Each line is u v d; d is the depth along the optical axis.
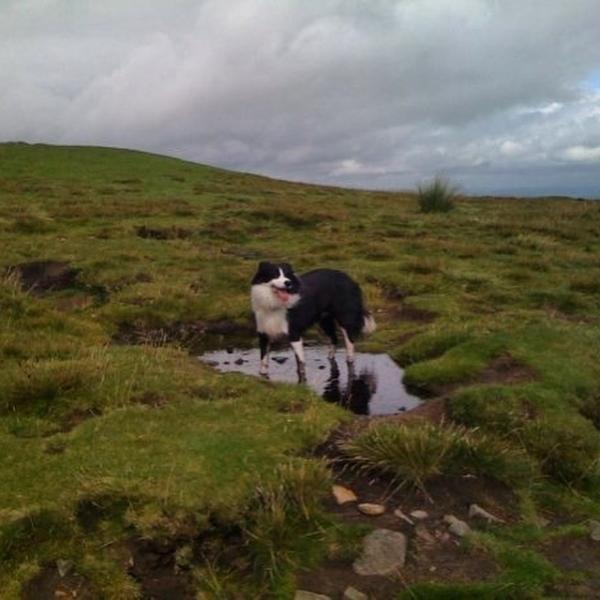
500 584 2.13
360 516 2.43
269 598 2.07
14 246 6.96
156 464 2.53
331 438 2.90
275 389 3.41
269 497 2.35
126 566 2.13
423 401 3.89
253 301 4.25
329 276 4.49
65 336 4.34
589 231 9.95
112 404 3.08
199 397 3.28
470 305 5.82
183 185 14.16
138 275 6.17
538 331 4.42
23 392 3.07
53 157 16.48
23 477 2.47
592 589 2.17
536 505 2.65
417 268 6.91
